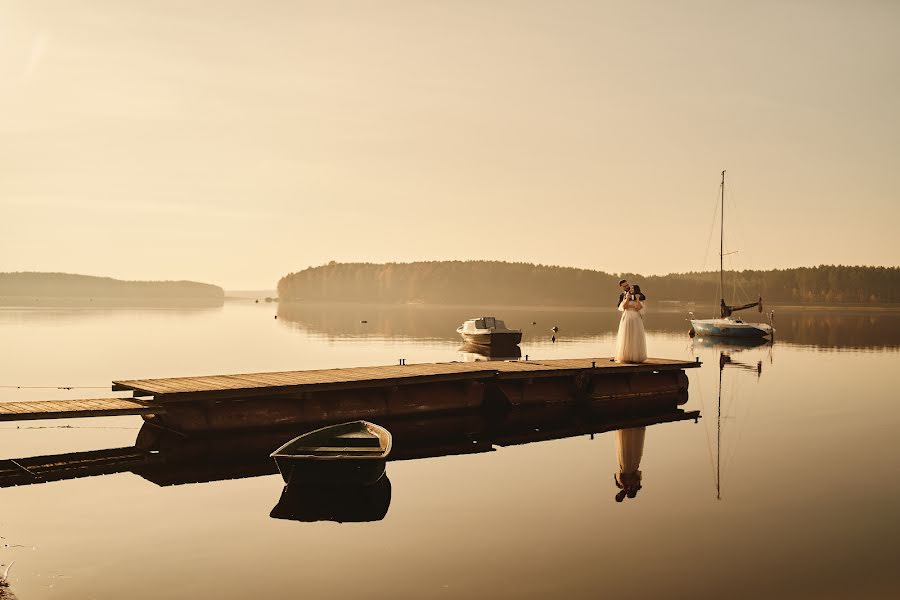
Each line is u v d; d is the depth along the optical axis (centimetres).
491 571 872
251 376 1930
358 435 1384
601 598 794
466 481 1316
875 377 3078
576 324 8894
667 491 1242
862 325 8669
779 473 1374
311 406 1773
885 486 1275
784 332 6906
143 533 1009
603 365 2428
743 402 2369
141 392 1716
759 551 942
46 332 5625
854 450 1593
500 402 2242
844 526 1048
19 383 2584
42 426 1881
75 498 1189
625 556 922
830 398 2442
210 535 1002
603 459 1510
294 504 1160
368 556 920
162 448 1598
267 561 902
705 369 3438
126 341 4844
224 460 1484
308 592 807
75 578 845
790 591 816
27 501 1170
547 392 2309
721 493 1228
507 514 1104
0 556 912
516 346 4703
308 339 5525
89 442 1664
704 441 1711
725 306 6519
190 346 4547
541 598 794
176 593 804
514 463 1475
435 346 4809
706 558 917
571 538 989
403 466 1445
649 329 7919
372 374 2003
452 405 2061
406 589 815
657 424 1977
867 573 870
